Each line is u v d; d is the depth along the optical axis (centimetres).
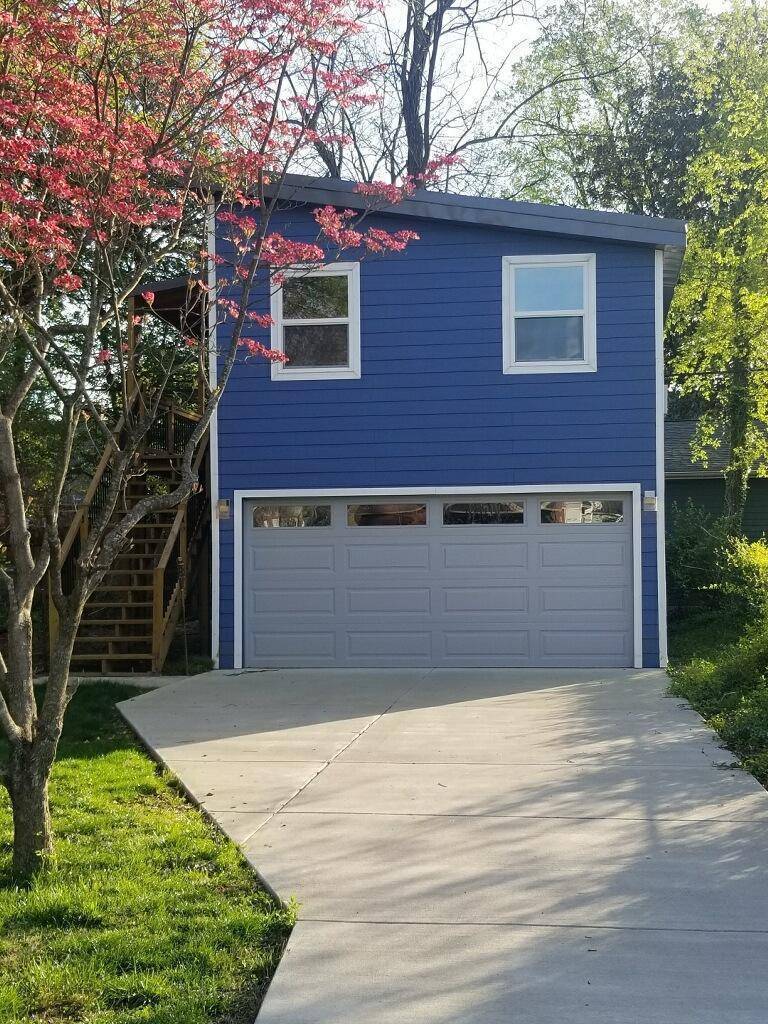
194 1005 375
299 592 1355
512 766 755
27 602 551
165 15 681
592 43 2755
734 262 1991
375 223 1329
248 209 1296
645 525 1302
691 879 506
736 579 1586
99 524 548
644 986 391
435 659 1338
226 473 1353
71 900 475
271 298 1345
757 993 384
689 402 2928
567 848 557
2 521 1586
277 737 884
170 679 1258
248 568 1361
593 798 659
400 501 1347
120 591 1437
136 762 790
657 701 1035
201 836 588
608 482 1302
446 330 1325
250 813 637
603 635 1314
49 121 612
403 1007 376
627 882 503
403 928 449
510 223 1292
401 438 1331
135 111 752
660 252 1296
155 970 407
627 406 1301
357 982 397
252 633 1359
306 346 1347
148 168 668
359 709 1023
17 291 652
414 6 2322
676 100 2692
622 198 2805
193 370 1783
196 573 1491
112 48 674
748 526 2277
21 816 525
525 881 505
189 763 784
